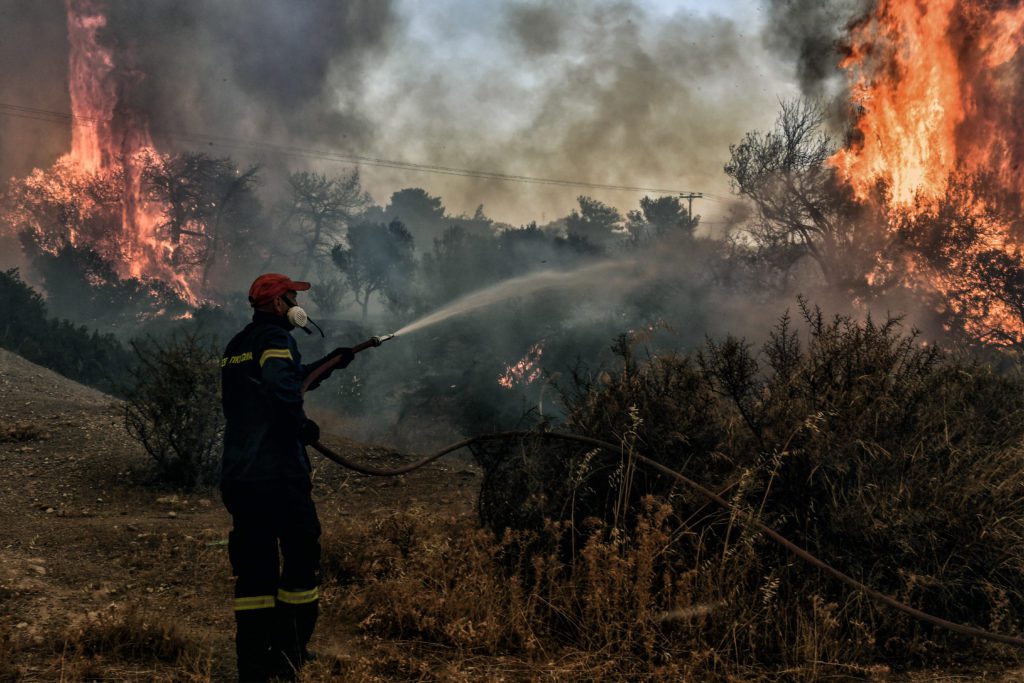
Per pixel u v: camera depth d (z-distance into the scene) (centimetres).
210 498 823
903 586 447
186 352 889
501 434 515
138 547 614
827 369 503
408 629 448
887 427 492
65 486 820
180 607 488
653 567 447
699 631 416
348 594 500
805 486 473
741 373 511
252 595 372
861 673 406
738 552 444
